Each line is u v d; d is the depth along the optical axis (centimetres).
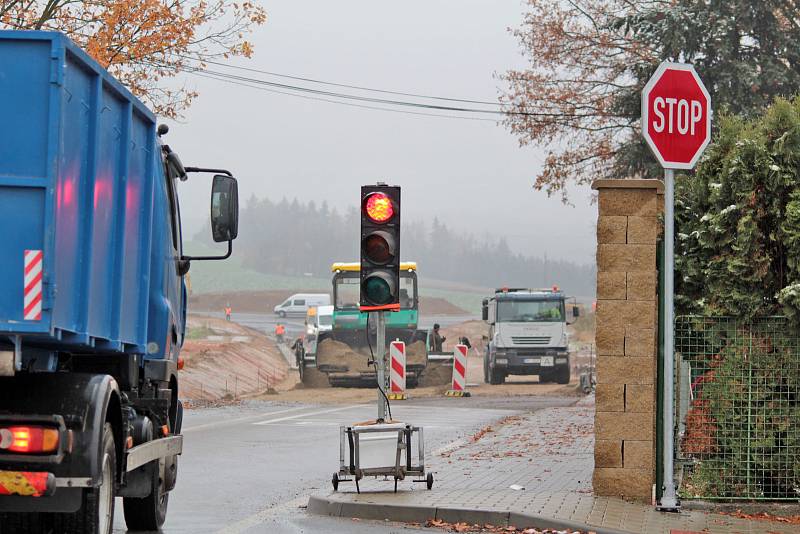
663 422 2298
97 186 1606
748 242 2300
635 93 7425
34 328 1387
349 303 8238
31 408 1523
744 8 6731
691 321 2342
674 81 2278
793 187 2300
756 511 2267
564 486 2573
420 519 2206
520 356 9025
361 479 2662
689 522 2106
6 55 1411
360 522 2208
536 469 2958
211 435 4238
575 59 7831
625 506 2258
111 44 5259
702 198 2412
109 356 1927
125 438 1728
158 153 2141
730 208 2311
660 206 2491
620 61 7788
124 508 2092
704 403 2344
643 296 2334
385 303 2556
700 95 2286
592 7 7775
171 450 2078
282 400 7000
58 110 1409
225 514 2311
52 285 1396
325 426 4719
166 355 2175
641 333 2333
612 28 7462
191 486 2759
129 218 1827
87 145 1558
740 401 2331
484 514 2161
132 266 1859
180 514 2311
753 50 7044
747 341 2333
